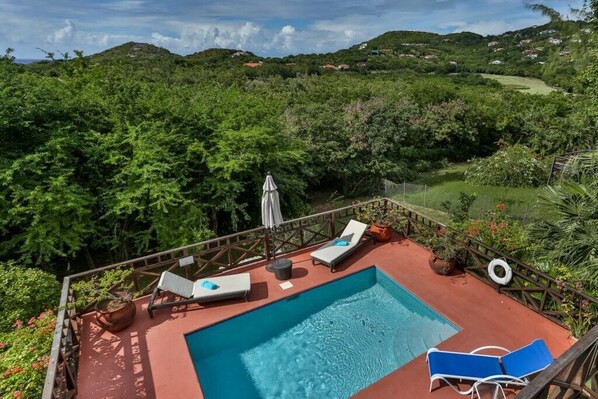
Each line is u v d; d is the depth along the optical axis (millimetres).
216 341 5781
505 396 4191
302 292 6797
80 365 5074
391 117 18156
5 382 4129
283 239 8711
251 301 6496
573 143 16891
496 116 23391
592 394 2893
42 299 6242
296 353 5535
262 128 11453
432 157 22844
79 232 8594
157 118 10750
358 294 6938
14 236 8133
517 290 6090
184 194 10406
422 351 5398
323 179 18031
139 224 10555
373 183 17969
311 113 17500
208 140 11242
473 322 5648
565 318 5328
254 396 4801
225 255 10953
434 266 7008
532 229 6742
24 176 8094
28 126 8352
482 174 17641
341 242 7883
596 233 5570
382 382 4656
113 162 9055
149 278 9711
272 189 7070
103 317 5578
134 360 5156
